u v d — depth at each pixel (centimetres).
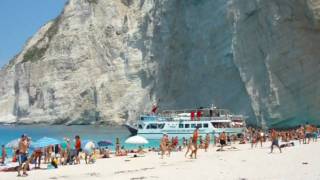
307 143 4634
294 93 6919
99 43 13788
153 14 11719
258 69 7450
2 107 14925
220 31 8612
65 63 13750
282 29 6881
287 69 6931
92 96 12850
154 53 11375
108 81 12669
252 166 2633
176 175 2375
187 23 9800
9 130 11194
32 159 3284
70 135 8969
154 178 2291
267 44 7181
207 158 3488
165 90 10650
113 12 14250
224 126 5994
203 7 9275
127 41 12750
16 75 14862
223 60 8519
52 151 4022
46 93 13675
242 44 7669
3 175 2739
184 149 4969
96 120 12550
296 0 6550
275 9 6956
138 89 11838
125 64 12425
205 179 2167
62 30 14488
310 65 6731
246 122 7750
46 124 13388
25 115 14188
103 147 4725
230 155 3606
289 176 2138
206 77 9044
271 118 7144
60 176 2630
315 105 6762
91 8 14325
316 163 2623
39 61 14238
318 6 6334
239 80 8094
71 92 13362
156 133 6175
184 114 6469
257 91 7412
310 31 6612
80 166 3272
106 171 2862
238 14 7756
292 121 7050
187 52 9962
